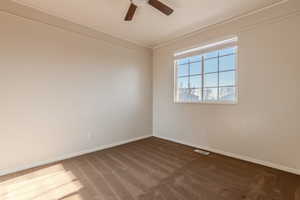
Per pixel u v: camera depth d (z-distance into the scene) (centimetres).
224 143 278
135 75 373
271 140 227
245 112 251
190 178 201
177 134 358
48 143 246
